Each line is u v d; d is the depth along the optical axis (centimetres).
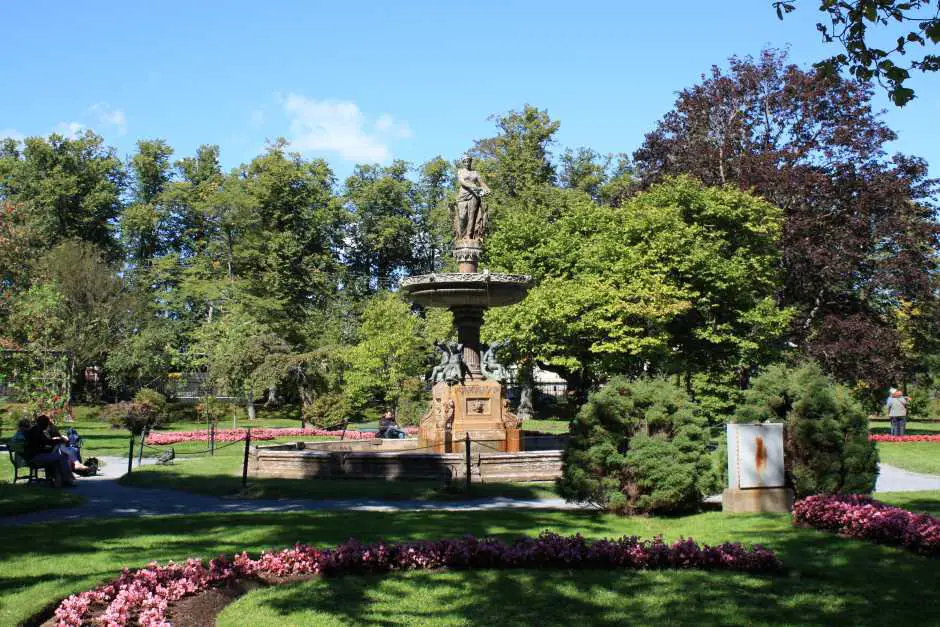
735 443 1273
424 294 2123
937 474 2045
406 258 7069
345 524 1198
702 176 4062
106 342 5066
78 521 1266
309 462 1889
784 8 906
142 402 4009
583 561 914
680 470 1224
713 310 3738
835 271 3606
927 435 3159
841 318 3662
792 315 3725
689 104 4141
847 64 909
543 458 1819
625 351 3475
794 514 1159
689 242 3553
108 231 6512
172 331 5550
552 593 804
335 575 877
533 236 4216
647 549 920
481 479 1773
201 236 6788
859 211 3678
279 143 6241
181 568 820
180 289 5972
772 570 895
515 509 1389
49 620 705
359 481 1791
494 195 5416
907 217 3728
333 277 6431
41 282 3597
